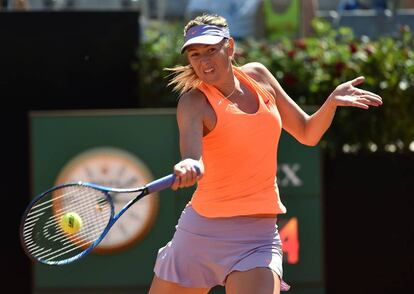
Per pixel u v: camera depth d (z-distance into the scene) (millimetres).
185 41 14648
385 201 24453
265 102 14734
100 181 21703
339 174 24469
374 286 24594
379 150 24969
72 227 14805
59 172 21703
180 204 21688
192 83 14914
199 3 35094
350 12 36531
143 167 21609
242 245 14797
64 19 24938
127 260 21906
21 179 24656
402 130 24953
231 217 14789
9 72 24891
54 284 22031
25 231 15078
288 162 21891
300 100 25000
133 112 21625
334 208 24484
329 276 24547
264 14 34438
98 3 36969
